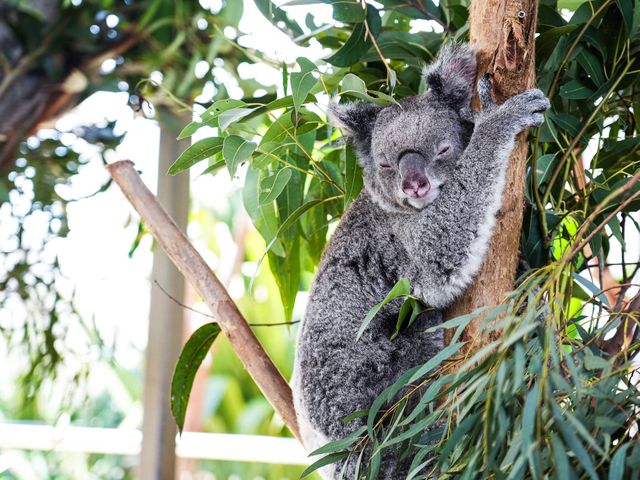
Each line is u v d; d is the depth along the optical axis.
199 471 8.55
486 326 2.40
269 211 3.38
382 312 3.24
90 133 5.25
